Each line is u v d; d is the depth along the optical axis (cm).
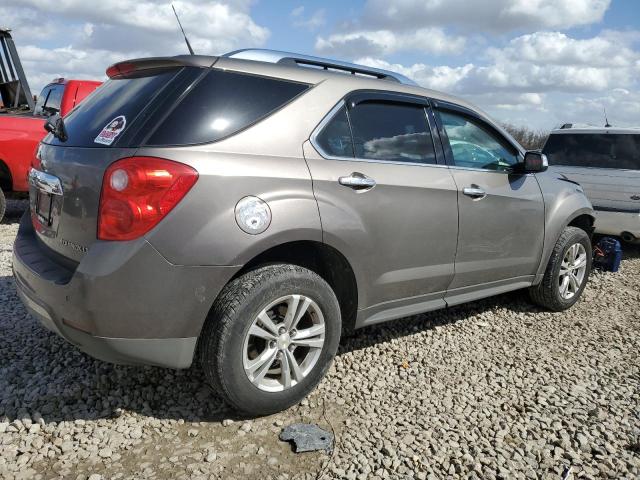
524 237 443
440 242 371
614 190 741
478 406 326
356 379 349
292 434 282
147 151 258
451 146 392
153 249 253
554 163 823
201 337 279
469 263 399
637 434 304
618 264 681
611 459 280
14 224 818
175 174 256
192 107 276
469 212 388
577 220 535
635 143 760
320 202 300
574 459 278
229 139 279
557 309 505
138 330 259
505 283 445
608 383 367
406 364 375
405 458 272
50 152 311
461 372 370
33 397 306
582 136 810
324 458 269
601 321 493
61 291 262
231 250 268
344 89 333
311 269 332
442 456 276
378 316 353
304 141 305
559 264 484
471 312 491
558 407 329
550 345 427
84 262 256
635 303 556
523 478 263
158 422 291
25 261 301
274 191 283
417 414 313
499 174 421
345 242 312
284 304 299
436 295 386
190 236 259
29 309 298
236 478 251
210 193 263
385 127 351
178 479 248
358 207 319
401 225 343
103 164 263
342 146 324
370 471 261
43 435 275
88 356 357
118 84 318
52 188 296
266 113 296
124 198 252
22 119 793
